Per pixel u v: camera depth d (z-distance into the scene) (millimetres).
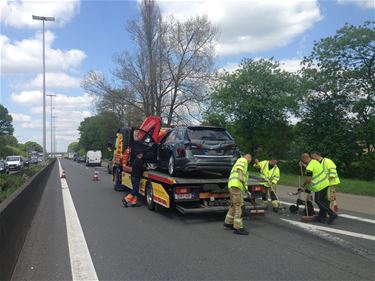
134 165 12430
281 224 9180
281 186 18391
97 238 7918
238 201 8312
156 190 10953
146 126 12820
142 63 41812
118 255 6633
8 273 5422
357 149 28469
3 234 5238
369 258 6316
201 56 40969
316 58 29125
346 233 8148
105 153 92062
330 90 28625
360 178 28281
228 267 5895
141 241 7625
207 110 32094
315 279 5336
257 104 29188
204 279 5383
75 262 6246
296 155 31688
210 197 9945
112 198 14766
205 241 7578
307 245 7168
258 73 29266
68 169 44875
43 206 12844
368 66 27938
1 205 5922
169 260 6301
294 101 28859
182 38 41031
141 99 43594
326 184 9227
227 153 10594
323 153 28828
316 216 9547
